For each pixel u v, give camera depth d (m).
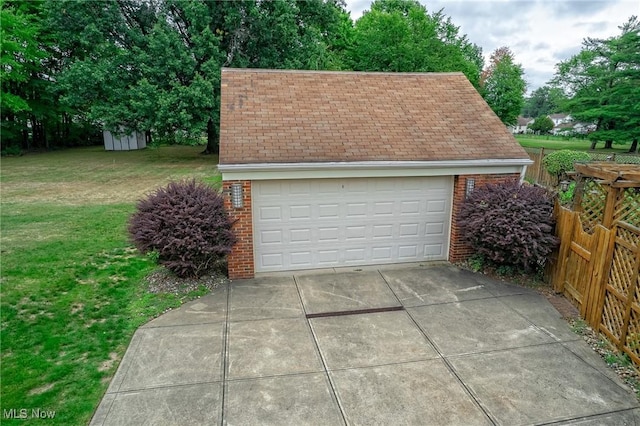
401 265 8.52
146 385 4.60
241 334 5.72
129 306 6.48
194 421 4.05
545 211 7.22
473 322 6.10
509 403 4.33
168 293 6.97
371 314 6.35
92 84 19.62
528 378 4.76
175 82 19.08
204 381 4.68
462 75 10.59
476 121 9.14
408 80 10.20
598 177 6.70
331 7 22.72
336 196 8.02
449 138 8.55
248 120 8.25
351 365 5.01
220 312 6.38
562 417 4.13
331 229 8.16
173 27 20.62
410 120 8.94
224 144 7.58
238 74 9.45
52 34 22.53
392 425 4.01
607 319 5.56
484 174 8.28
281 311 6.43
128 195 14.38
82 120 31.61
